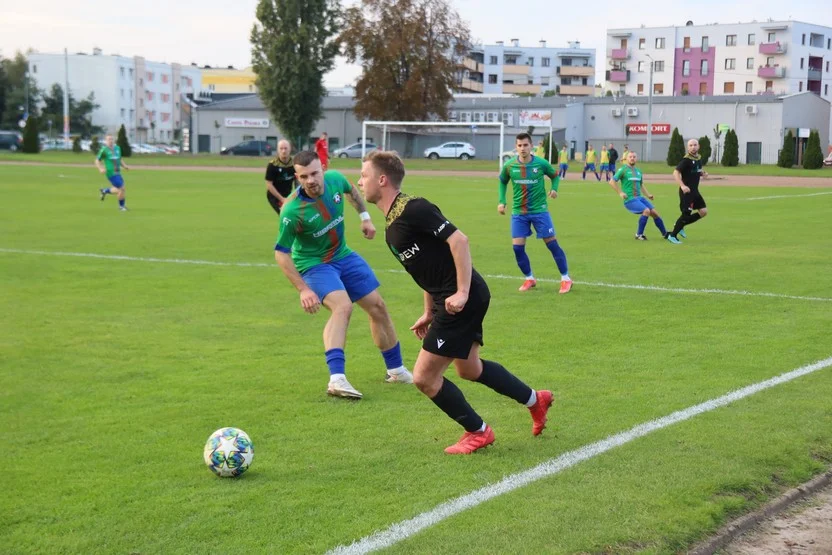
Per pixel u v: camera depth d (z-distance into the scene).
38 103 110.44
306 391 7.26
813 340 8.98
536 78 149.12
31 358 8.34
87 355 8.48
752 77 113.44
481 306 5.61
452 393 5.66
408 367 8.06
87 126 113.81
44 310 10.71
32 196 30.34
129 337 9.28
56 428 6.25
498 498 4.93
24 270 13.88
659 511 4.73
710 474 5.26
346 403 6.91
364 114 77.94
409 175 51.16
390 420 6.46
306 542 4.39
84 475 5.33
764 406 6.66
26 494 5.03
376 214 25.97
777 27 110.38
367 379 7.70
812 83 116.00
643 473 5.30
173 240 17.97
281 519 4.66
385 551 4.27
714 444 5.80
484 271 14.14
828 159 65.06
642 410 6.59
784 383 7.31
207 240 18.00
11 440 5.98
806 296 11.69
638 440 5.90
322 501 4.91
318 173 7.17
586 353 8.51
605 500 4.88
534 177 11.91
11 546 4.38
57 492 5.06
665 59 118.56
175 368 8.00
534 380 7.50
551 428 6.21
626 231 20.48
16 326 9.78
